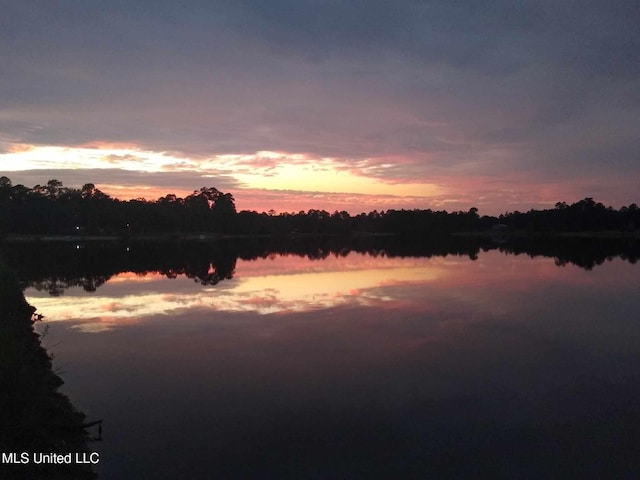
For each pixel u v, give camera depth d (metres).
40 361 10.91
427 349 12.70
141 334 14.24
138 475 6.74
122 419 8.47
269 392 9.73
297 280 26.66
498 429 8.17
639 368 11.19
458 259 41.22
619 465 7.10
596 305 18.56
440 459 7.24
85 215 100.69
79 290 23.05
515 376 10.66
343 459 7.22
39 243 75.56
